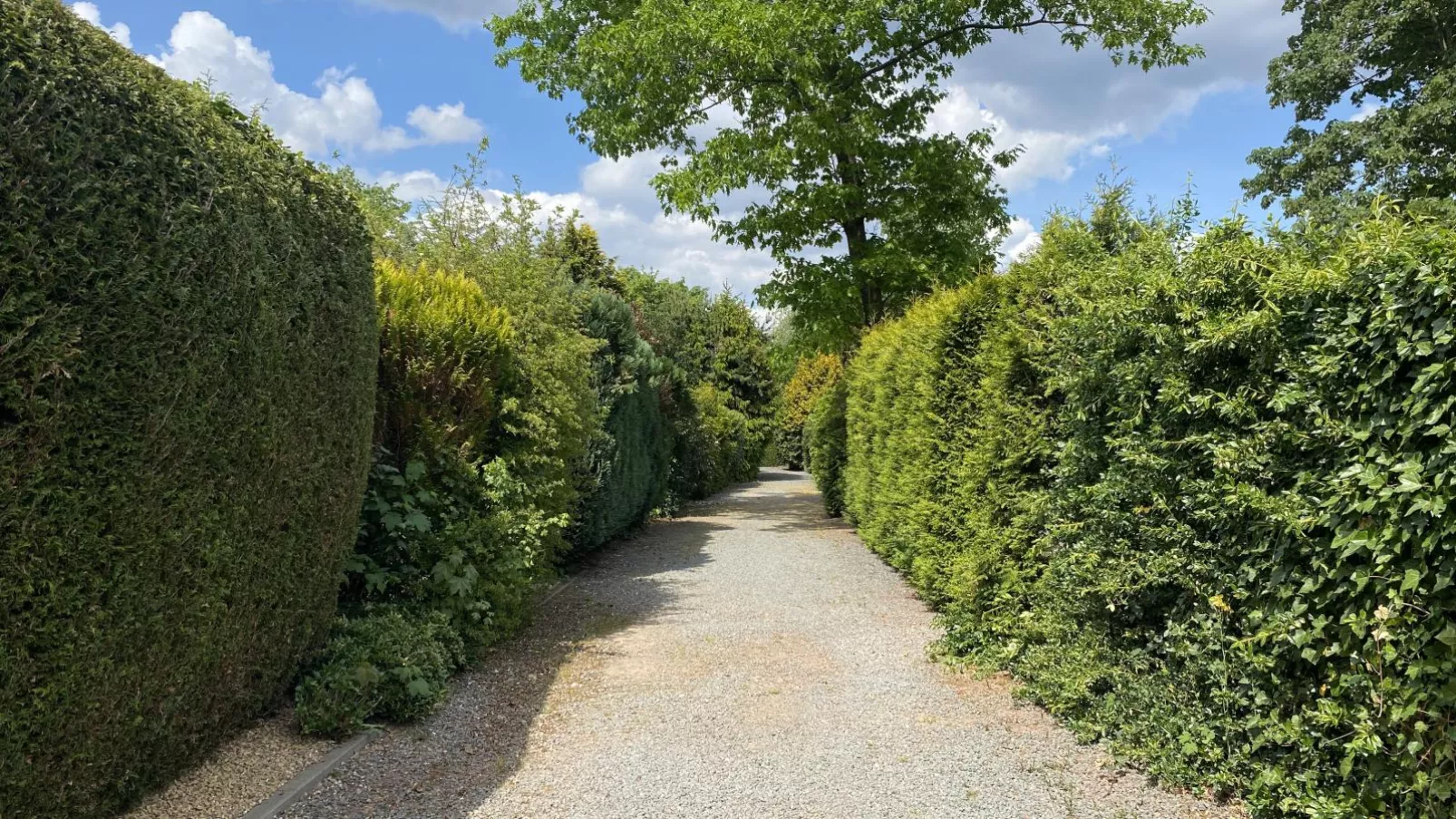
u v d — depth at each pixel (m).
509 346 6.64
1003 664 5.25
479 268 8.14
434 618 4.98
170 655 2.90
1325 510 2.85
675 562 9.89
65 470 2.31
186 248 2.72
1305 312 3.10
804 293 13.75
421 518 5.11
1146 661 3.93
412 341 5.71
